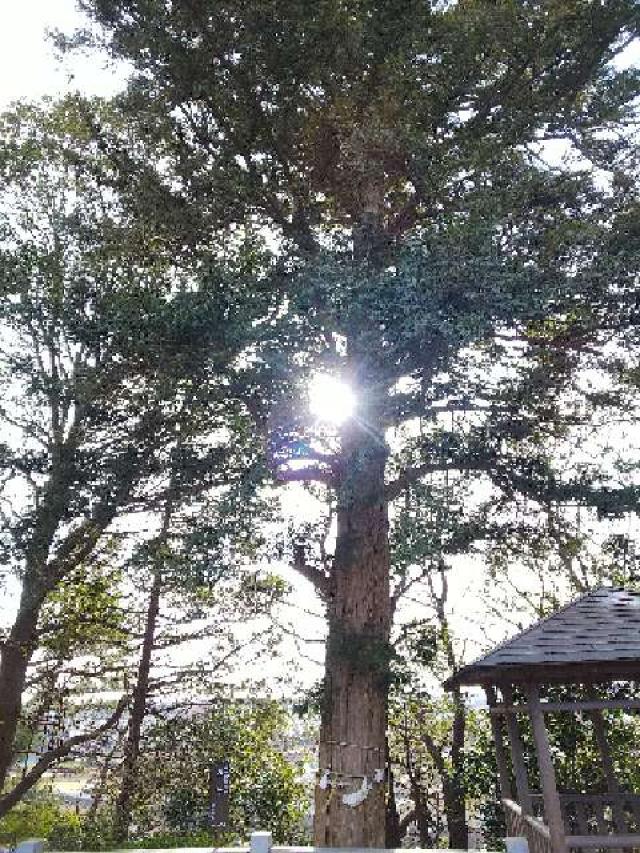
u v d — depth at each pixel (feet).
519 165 33.58
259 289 31.04
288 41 32.42
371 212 37.55
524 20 33.53
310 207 40.22
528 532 33.86
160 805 59.52
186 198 38.24
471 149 33.04
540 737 25.16
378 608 33.45
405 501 32.96
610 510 30.22
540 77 35.83
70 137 54.19
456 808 61.00
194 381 31.14
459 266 26.25
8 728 50.31
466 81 34.55
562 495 31.32
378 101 34.68
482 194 31.94
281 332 28.09
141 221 39.81
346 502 32.94
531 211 32.65
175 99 36.68
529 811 27.89
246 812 70.49
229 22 32.63
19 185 53.31
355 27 32.45
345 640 31.45
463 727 65.36
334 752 30.50
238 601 57.93
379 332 26.86
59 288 40.96
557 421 35.99
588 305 30.78
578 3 33.96
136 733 58.65
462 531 32.30
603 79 37.73
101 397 34.88
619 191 35.14
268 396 29.58
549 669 26.16
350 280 27.32
